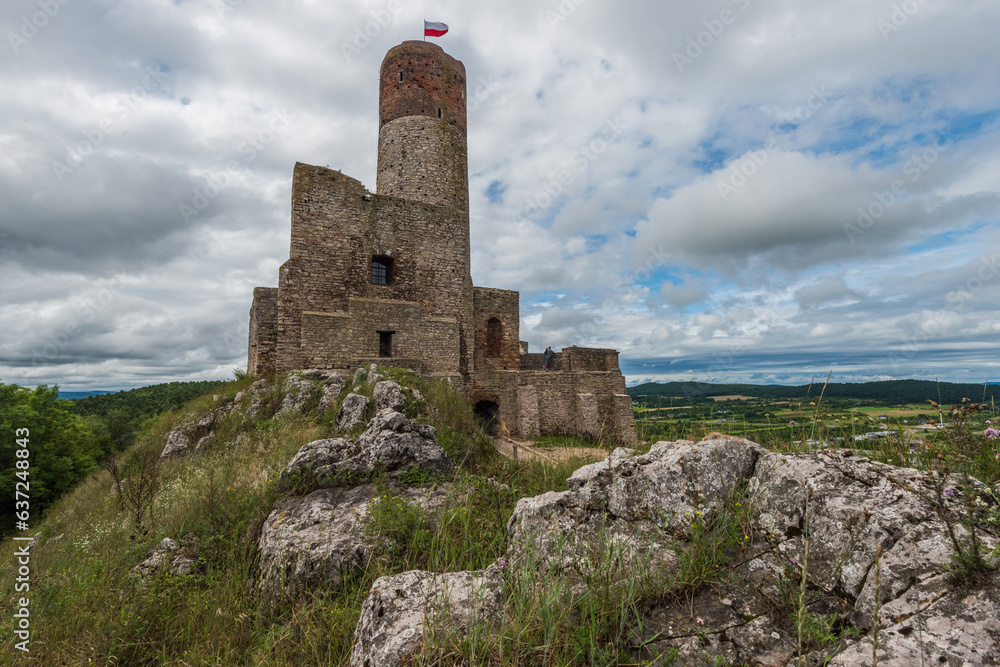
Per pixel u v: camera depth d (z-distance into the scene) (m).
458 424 11.11
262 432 11.33
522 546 3.28
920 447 3.29
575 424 27.66
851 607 2.20
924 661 1.72
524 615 2.50
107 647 3.98
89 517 9.35
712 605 2.45
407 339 20.53
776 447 3.61
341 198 20.19
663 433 4.66
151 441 15.04
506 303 28.38
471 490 5.75
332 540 4.88
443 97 26.16
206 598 4.68
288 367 18.25
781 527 2.79
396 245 21.86
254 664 3.45
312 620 3.78
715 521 3.06
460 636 2.47
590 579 2.66
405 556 4.52
